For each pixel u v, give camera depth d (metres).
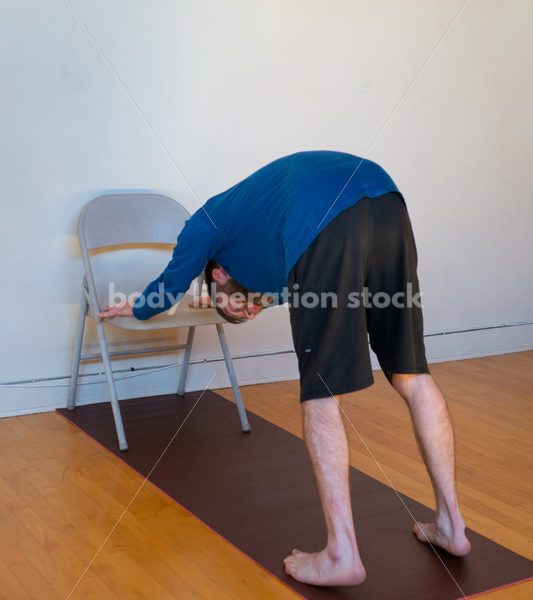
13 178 2.52
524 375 3.27
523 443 2.40
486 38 3.38
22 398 2.64
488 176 3.51
